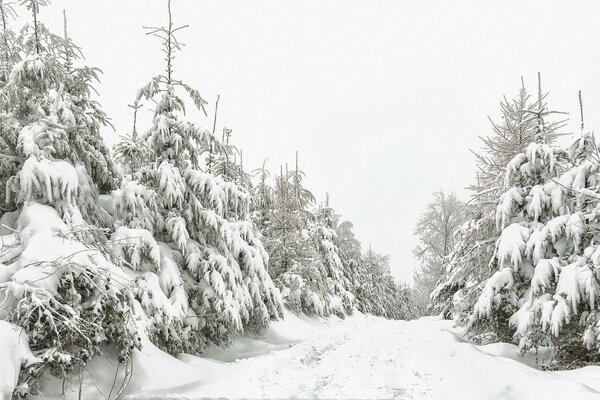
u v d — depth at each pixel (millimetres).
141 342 7738
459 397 6625
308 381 7688
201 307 10227
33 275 6168
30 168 7422
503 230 10234
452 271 16906
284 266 20672
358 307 35438
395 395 6805
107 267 6930
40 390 6215
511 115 13000
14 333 5660
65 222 7578
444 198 31047
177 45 11312
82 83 9570
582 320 8320
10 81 8445
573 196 9805
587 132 9797
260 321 13031
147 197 9664
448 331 13062
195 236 11148
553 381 6348
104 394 6500
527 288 9844
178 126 11258
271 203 21516
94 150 9359
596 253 8250
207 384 7051
